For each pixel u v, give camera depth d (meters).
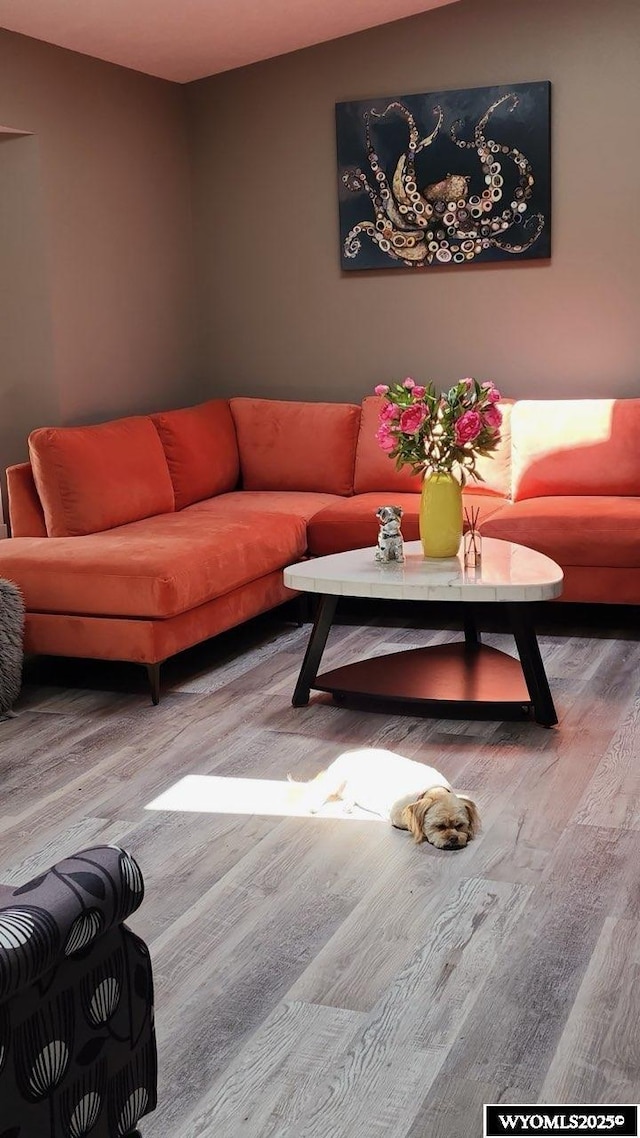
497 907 2.60
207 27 5.38
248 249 6.38
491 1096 1.97
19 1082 1.48
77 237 5.52
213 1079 2.04
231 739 3.74
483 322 5.96
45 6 4.73
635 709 3.89
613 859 2.81
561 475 5.33
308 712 3.98
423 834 2.93
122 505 4.94
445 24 5.76
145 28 5.23
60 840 3.01
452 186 5.84
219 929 2.55
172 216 6.29
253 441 5.98
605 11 5.49
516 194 5.75
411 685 3.91
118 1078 1.69
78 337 5.56
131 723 3.94
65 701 4.21
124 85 5.82
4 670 4.02
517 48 5.66
